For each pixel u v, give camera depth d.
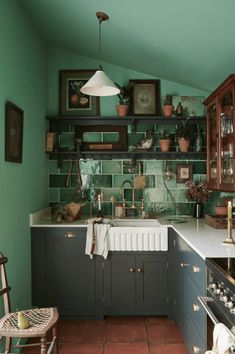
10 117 2.38
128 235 3.04
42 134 3.39
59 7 2.60
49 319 1.98
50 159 3.65
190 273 2.21
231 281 1.34
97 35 2.94
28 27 2.90
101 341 2.66
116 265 3.06
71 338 2.71
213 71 3.01
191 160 3.65
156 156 3.65
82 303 3.07
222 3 1.99
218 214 3.02
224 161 2.78
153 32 2.59
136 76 3.65
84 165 3.66
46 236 3.06
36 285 3.06
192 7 2.12
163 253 3.05
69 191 3.65
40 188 3.32
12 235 2.51
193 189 3.52
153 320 3.04
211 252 1.87
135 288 3.06
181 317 2.57
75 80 3.65
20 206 2.71
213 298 1.60
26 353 2.49
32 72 3.03
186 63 3.01
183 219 3.41
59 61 3.65
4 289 2.03
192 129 3.56
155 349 2.53
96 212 3.65
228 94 2.64
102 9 2.43
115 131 3.63
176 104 3.62
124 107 3.45
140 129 3.64
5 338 2.24
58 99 3.65
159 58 3.09
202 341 1.85
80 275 3.07
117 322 3.01
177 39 2.60
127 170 3.65
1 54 2.26
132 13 2.38
